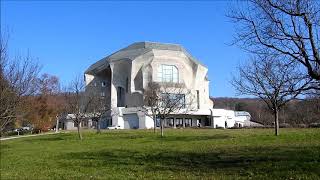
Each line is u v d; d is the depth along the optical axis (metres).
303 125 67.81
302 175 15.27
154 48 130.38
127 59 127.38
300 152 21.94
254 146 27.12
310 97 25.33
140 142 39.66
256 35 16.03
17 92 19.42
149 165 21.33
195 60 132.75
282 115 87.81
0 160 28.70
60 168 21.89
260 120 124.75
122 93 130.88
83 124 109.94
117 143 39.91
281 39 15.13
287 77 33.06
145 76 124.94
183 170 18.86
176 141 38.03
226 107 155.00
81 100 67.62
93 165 22.61
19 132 81.75
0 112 18.50
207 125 120.00
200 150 27.08
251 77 75.19
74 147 37.97
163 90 100.56
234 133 47.09
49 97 91.88
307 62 14.40
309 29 14.34
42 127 88.12
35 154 32.22
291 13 14.65
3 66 18.83
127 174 18.27
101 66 134.38
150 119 111.38
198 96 131.50
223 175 16.69
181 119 116.50
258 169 17.55
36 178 17.78
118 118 114.50
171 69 127.38
